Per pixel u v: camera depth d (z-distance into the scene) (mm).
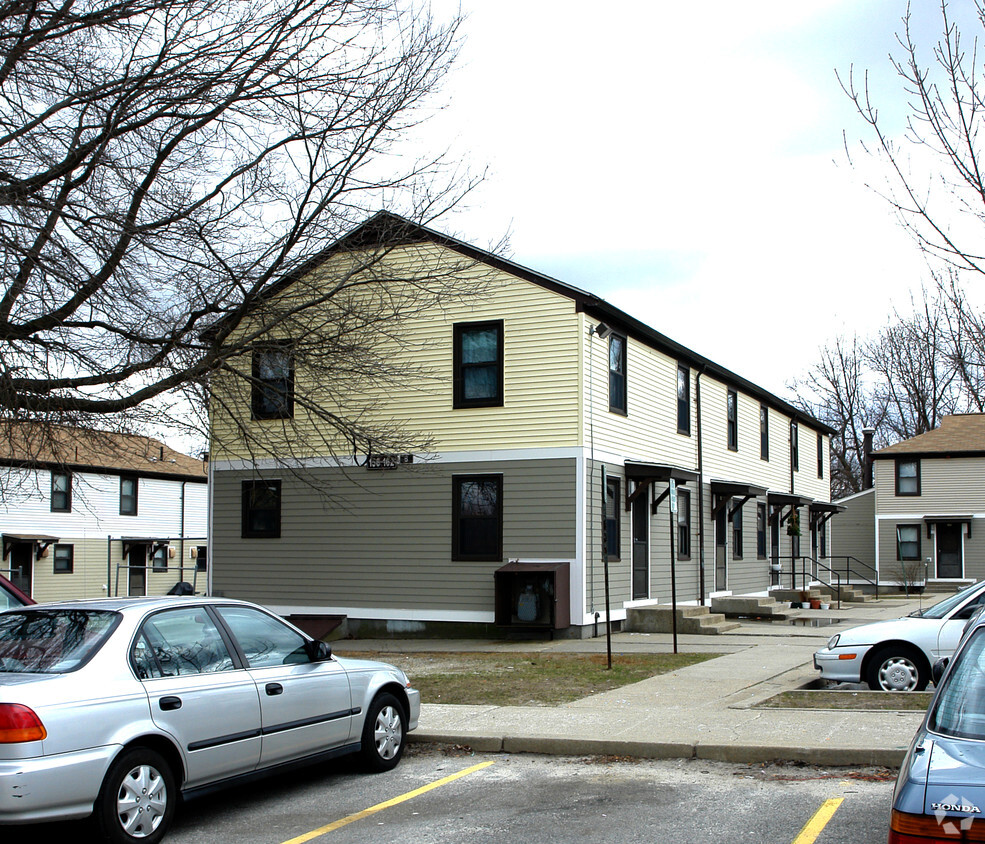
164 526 44156
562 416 19250
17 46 10812
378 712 8812
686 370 25297
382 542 20594
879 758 8312
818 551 39375
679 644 17812
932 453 44406
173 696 6805
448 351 20281
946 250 9367
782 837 6508
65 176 11320
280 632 8164
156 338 12031
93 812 6199
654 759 8992
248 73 11969
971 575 43469
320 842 6766
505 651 17250
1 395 10688
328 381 13945
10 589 11055
